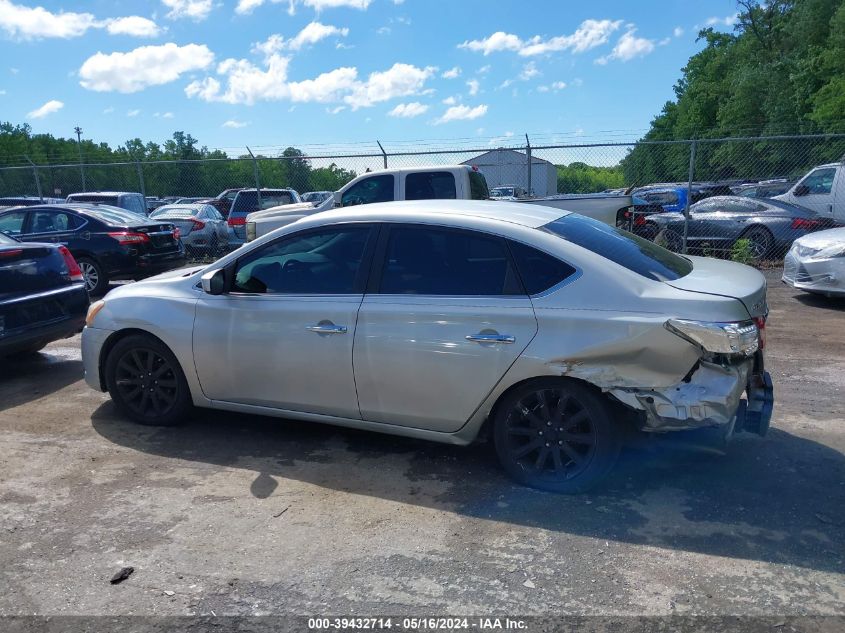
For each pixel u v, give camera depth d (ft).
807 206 43.55
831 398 17.21
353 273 13.48
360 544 10.69
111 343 15.96
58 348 24.36
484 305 12.23
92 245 35.50
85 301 21.48
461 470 13.37
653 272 12.22
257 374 14.23
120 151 137.49
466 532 11.03
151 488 12.68
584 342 11.51
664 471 13.12
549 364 11.71
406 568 10.02
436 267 12.87
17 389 19.04
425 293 12.78
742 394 11.84
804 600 9.13
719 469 13.17
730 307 11.09
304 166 54.08
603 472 11.96
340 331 13.20
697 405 11.07
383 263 13.25
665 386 11.27
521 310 11.96
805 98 128.98
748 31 183.01
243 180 57.36
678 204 57.77
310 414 14.05
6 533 11.09
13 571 10.02
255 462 13.85
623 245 13.20
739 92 147.74
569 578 9.71
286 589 9.53
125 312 15.51
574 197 35.22
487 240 12.63
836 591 9.32
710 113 188.55
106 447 14.66
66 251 21.38
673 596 9.26
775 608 8.97
